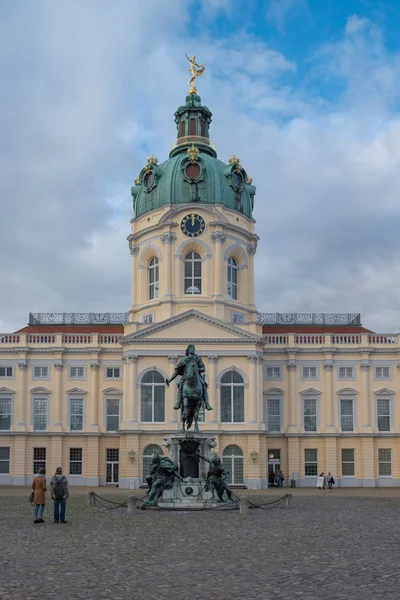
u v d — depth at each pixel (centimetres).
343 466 7844
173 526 3147
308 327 9006
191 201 8138
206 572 1972
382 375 8006
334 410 7912
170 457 4203
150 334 7438
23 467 7781
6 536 2792
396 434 7819
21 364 7956
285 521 3384
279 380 8006
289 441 7806
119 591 1720
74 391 7931
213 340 7400
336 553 2305
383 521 3416
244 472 7250
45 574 1947
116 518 3525
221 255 8044
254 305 8325
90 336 8056
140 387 7381
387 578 1861
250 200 8681
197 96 8962
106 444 7850
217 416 7312
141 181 8512
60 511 3319
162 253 8081
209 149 8781
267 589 1733
